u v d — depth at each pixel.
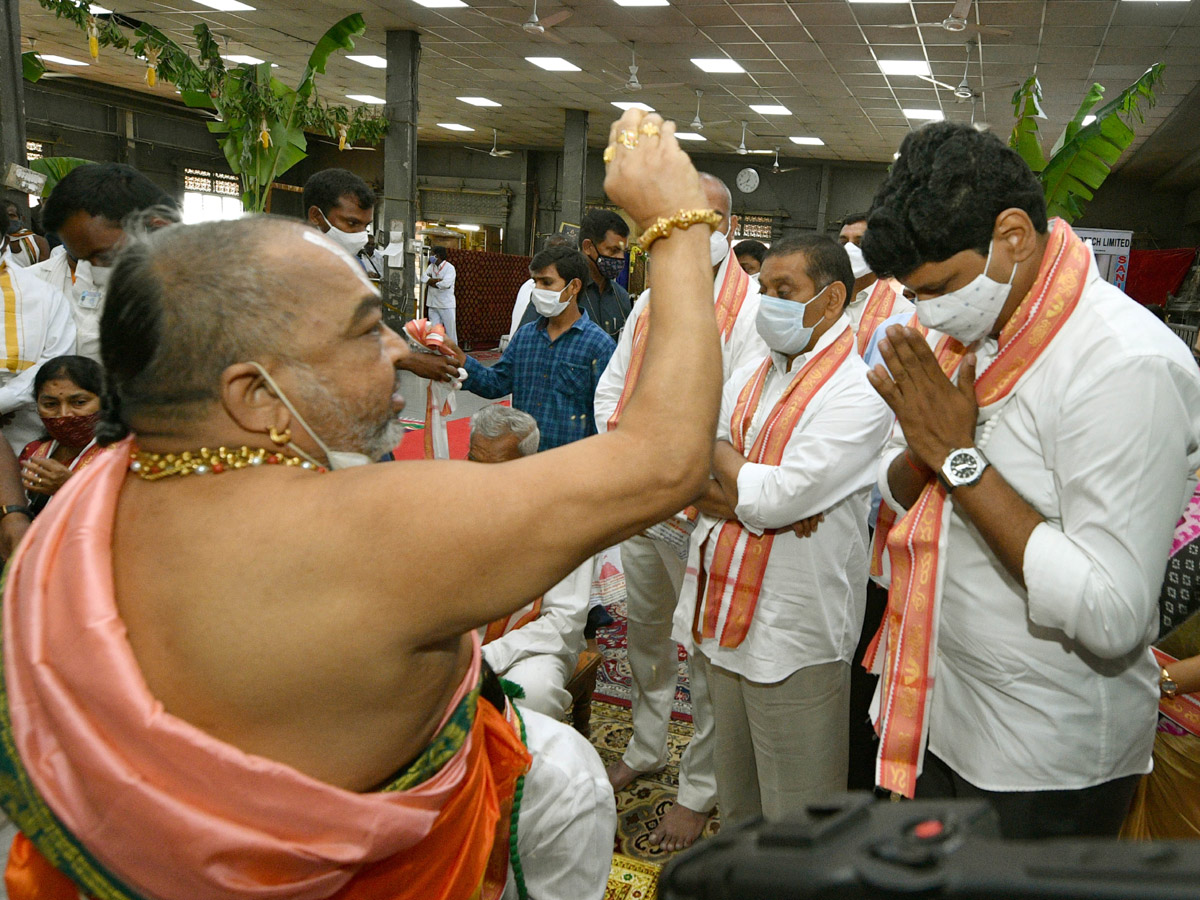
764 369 2.21
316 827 0.73
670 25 10.88
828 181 20.69
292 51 13.59
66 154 17.61
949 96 12.97
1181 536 1.76
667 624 2.76
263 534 0.72
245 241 0.75
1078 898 0.35
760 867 0.44
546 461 0.73
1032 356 1.30
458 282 16.22
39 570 0.76
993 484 1.30
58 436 2.34
